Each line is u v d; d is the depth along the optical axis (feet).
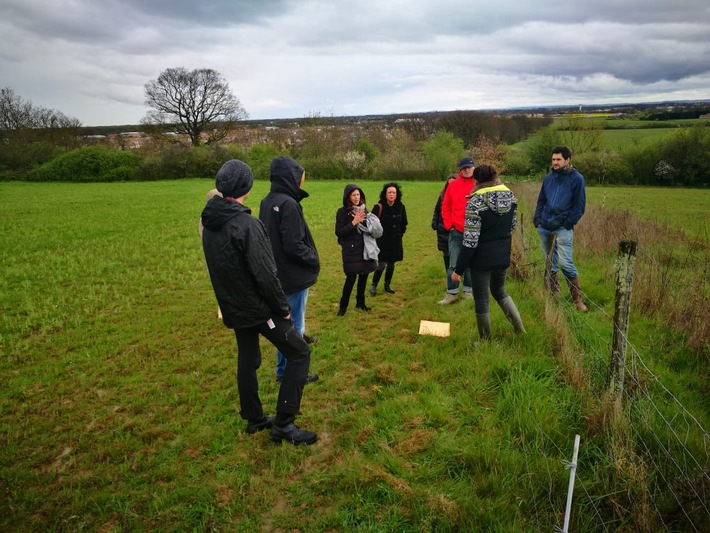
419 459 10.13
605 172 131.75
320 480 9.78
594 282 24.00
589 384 11.98
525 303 19.57
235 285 10.07
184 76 170.81
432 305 21.09
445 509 8.54
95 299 23.84
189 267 31.53
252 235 9.87
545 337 15.52
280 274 13.23
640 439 10.14
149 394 13.93
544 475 9.27
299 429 11.26
